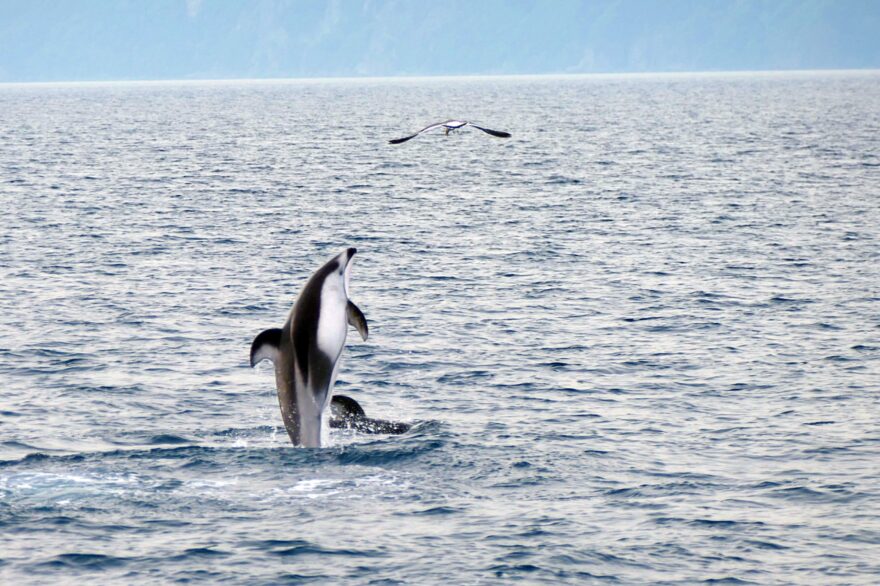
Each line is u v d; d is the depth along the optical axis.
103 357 90.56
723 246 148.12
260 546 52.75
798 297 115.19
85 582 48.94
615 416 75.31
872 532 54.59
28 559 51.06
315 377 59.94
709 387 82.62
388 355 91.88
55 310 108.06
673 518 56.50
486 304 112.38
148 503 57.88
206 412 75.75
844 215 178.00
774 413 75.88
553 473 63.19
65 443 68.44
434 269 131.62
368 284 122.31
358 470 62.72
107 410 75.94
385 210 189.88
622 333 100.19
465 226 168.88
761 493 60.19
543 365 89.06
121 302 111.94
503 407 77.44
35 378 84.06
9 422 72.81
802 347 94.56
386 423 63.53
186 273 128.00
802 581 49.41
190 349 93.75
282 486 60.25
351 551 52.25
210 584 48.91
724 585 49.00
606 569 50.66
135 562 50.94
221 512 56.81
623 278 126.06
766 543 53.44
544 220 175.88
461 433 70.25
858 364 88.75
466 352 93.12
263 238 155.62
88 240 152.38
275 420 74.00
